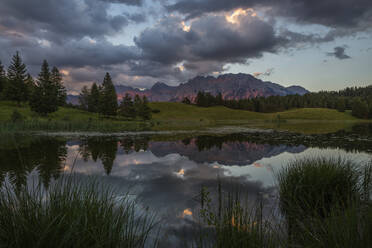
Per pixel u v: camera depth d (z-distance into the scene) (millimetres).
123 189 5457
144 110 58062
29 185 5414
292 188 4668
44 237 2242
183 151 12086
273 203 4461
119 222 2863
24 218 2447
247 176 6906
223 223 2699
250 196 4934
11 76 56344
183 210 4172
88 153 11195
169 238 3117
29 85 65062
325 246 2443
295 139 17953
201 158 10094
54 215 2582
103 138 18625
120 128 31969
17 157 9914
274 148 13164
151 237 3182
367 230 2223
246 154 11164
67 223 2432
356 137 19297
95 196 3129
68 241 2312
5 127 25500
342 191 4281
